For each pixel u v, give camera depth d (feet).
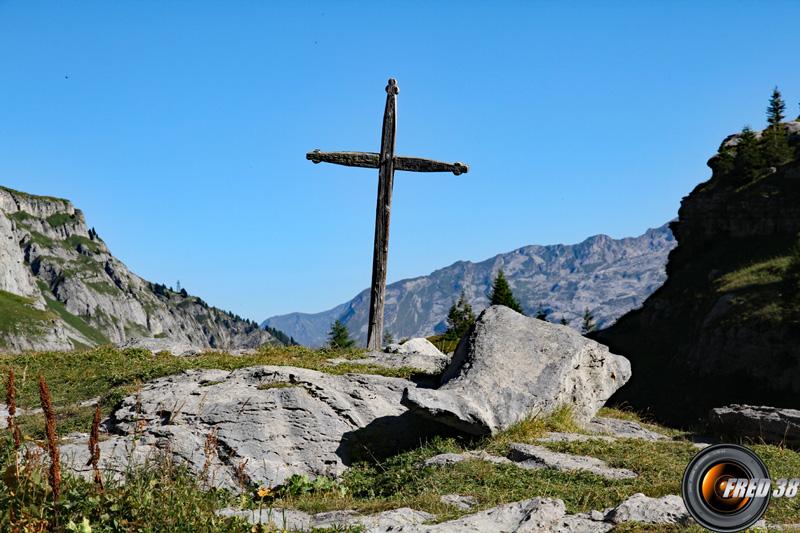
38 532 26.61
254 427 50.85
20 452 31.04
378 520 32.94
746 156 273.75
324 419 52.70
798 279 192.44
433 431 53.93
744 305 203.92
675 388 202.28
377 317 77.20
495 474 42.04
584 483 40.73
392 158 76.33
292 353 74.90
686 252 278.05
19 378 69.26
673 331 236.02
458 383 54.85
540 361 56.90
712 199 274.16
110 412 55.93
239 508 35.83
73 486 30.25
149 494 29.73
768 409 62.64
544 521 30.48
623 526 30.40
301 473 49.88
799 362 177.37
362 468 50.55
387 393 57.36
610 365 60.54
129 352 79.97
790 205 245.86
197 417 51.39
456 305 298.35
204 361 69.15
